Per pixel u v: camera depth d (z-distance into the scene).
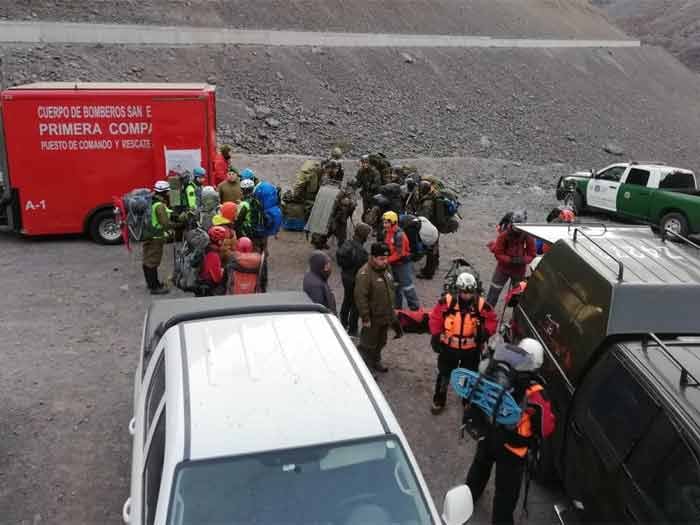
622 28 140.88
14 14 47.22
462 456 6.39
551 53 80.25
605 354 4.87
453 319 6.52
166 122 13.42
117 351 8.57
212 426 3.45
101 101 13.03
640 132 67.56
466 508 3.61
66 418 6.87
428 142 50.28
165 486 3.20
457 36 72.69
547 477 5.70
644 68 90.06
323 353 4.16
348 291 8.66
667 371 4.36
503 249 9.36
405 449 3.54
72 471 5.98
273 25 63.28
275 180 22.66
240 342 4.26
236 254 7.87
